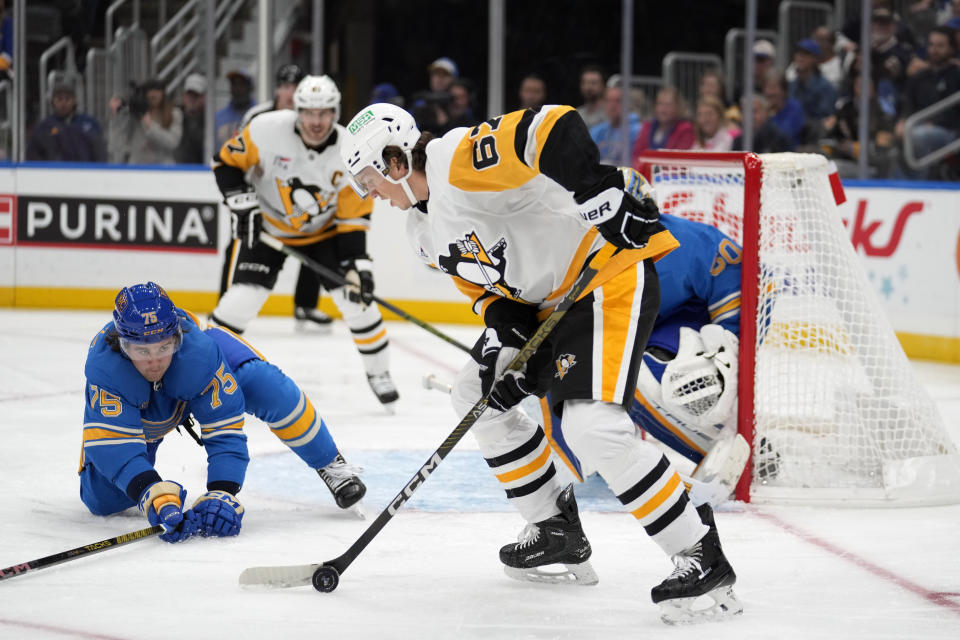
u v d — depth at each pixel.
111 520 7.07
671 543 5.24
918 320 15.20
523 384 5.30
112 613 5.38
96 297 18.86
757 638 5.11
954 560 6.39
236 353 7.09
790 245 8.05
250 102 19.00
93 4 19.55
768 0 21.34
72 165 18.72
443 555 6.45
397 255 18.16
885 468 7.79
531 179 5.21
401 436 10.00
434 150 5.35
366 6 21.36
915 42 17.91
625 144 18.44
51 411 10.84
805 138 18.16
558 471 8.30
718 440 8.00
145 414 6.72
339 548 6.55
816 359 8.01
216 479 6.77
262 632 5.14
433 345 16.09
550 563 5.84
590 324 5.32
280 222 11.46
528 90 18.75
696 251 8.29
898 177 17.80
